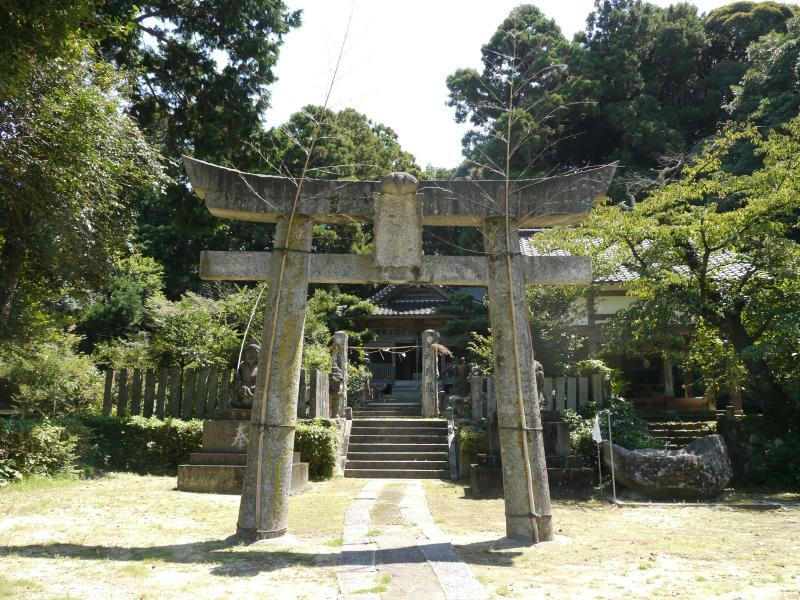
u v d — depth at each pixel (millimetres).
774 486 11969
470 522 7938
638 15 33938
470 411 15141
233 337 16828
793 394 12086
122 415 13367
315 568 5438
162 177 11375
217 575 5207
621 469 10414
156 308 18141
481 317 23922
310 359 17109
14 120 8734
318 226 25297
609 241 13867
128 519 7633
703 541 6816
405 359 30109
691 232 12945
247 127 16062
